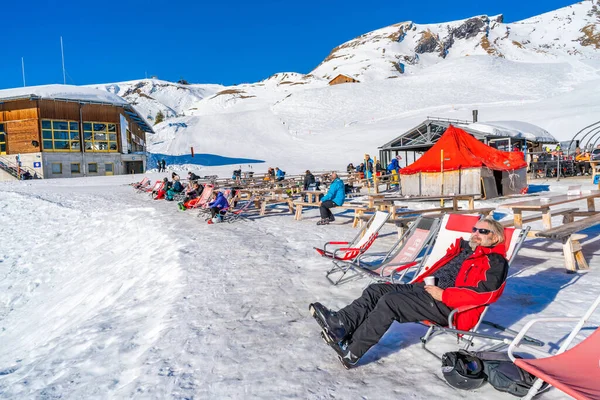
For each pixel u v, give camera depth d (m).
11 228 15.23
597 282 4.98
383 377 3.17
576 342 3.49
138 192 21.86
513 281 5.25
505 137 25.16
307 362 3.48
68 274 10.66
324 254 5.85
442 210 10.12
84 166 39.22
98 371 3.80
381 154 28.75
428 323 3.43
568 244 5.44
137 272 7.96
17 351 6.93
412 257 4.96
